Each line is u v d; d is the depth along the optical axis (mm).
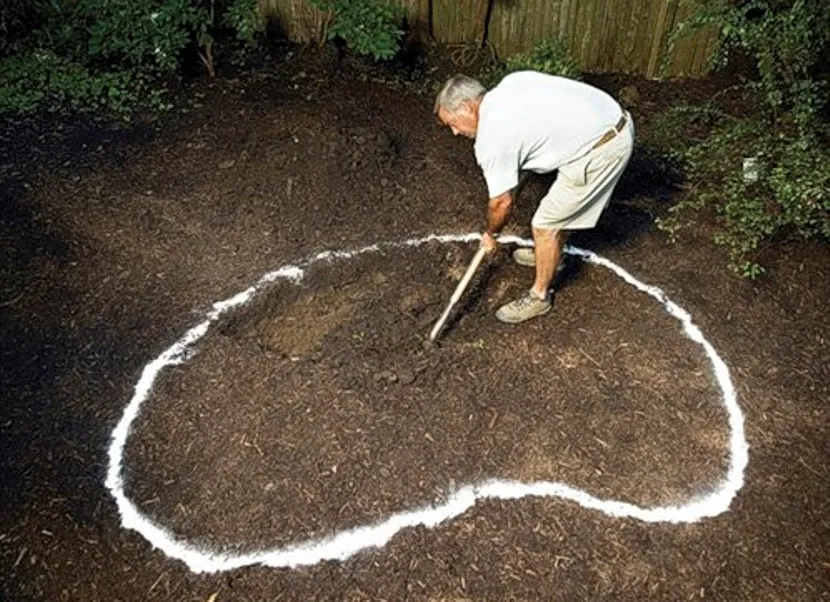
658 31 6293
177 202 5230
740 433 3936
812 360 4328
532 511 3557
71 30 6258
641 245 5035
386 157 5562
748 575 3354
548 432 3881
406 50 6547
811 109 4777
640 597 3262
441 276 4812
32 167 5414
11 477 3631
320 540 3436
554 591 3270
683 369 4238
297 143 5457
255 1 6305
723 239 4828
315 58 6488
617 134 3879
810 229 4871
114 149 5617
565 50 6285
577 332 4418
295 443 3781
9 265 4695
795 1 4973
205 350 4250
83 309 4469
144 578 3299
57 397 3990
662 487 3682
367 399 3979
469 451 3777
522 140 3717
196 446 3775
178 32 6066
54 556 3350
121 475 3660
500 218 3910
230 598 3246
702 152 5418
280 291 4691
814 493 3680
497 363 4207
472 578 3307
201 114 5961
